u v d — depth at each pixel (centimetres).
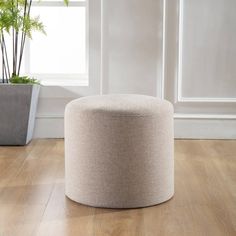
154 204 269
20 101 379
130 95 293
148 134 262
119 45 405
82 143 264
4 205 268
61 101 412
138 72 408
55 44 429
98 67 408
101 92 410
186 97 411
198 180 310
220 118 410
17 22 377
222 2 402
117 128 258
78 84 416
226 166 338
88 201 267
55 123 413
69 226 242
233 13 403
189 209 264
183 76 408
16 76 389
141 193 264
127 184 262
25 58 427
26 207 265
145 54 406
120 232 235
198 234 233
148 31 404
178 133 413
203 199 278
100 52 406
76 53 430
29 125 388
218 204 271
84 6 420
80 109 264
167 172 274
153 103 272
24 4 396
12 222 246
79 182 269
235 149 381
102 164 262
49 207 265
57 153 368
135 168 262
